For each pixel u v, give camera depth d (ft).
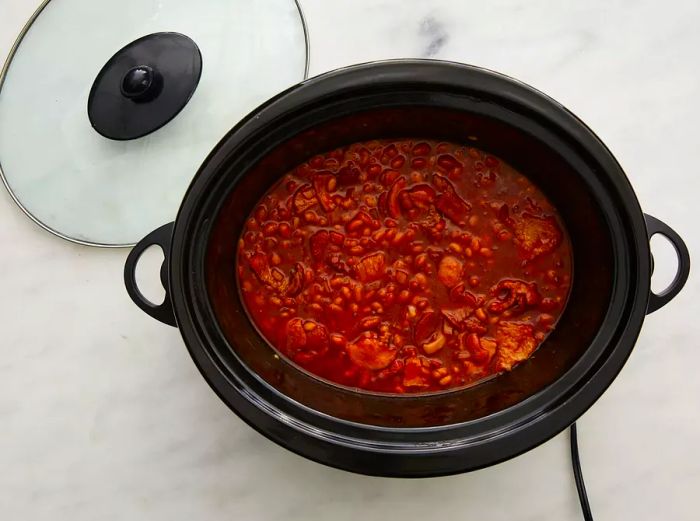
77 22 3.22
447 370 2.70
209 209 2.43
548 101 2.32
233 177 2.46
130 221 3.09
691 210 3.04
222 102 3.05
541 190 2.73
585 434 2.93
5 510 3.04
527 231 2.74
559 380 2.36
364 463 2.32
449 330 2.72
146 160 3.08
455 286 2.74
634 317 2.30
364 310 2.75
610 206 2.34
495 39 3.19
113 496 3.01
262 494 2.96
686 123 3.10
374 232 2.77
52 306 3.16
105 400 3.08
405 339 2.73
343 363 2.73
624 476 2.90
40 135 3.18
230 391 2.37
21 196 3.17
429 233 2.76
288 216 2.79
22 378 3.12
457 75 2.31
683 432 2.92
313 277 2.77
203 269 2.45
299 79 3.06
